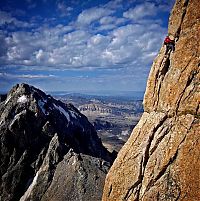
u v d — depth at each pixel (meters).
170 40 24.92
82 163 57.56
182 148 21.22
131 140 25.73
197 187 19.39
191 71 22.53
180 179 20.47
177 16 25.05
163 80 24.92
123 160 25.14
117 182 24.64
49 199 54.28
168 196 20.70
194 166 20.02
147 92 26.31
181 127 21.97
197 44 22.69
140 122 26.09
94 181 53.50
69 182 54.47
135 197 22.78
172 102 23.27
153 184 21.94
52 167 61.88
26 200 57.22
